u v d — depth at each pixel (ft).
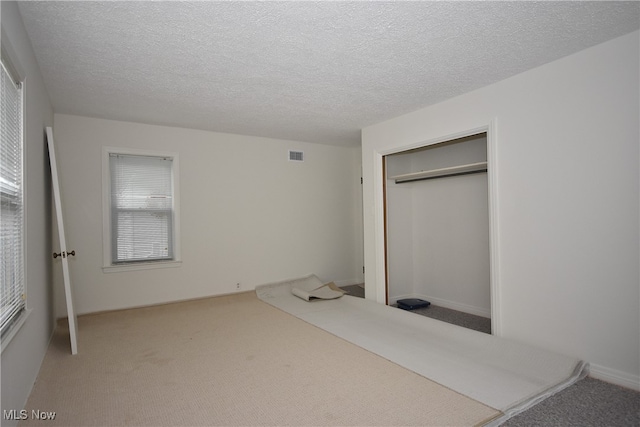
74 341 9.81
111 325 12.44
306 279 18.81
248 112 13.41
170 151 15.51
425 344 10.55
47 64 8.99
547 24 7.39
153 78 10.04
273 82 10.41
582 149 8.66
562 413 6.93
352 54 8.66
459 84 10.66
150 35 7.65
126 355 9.75
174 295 15.55
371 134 15.34
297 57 8.80
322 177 19.70
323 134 17.20
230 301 15.79
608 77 8.20
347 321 12.87
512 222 10.11
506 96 10.23
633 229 7.89
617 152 8.09
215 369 8.85
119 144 14.46
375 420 6.62
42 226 9.33
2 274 5.63
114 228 14.44
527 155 9.74
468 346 10.30
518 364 9.01
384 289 14.99
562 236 9.05
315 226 19.42
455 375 8.46
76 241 13.62
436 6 6.69
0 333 5.38
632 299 7.92
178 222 15.62
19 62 6.36
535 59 9.07
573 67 8.78
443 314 14.24
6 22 5.59
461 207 14.79
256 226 17.62
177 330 11.90
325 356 9.67
